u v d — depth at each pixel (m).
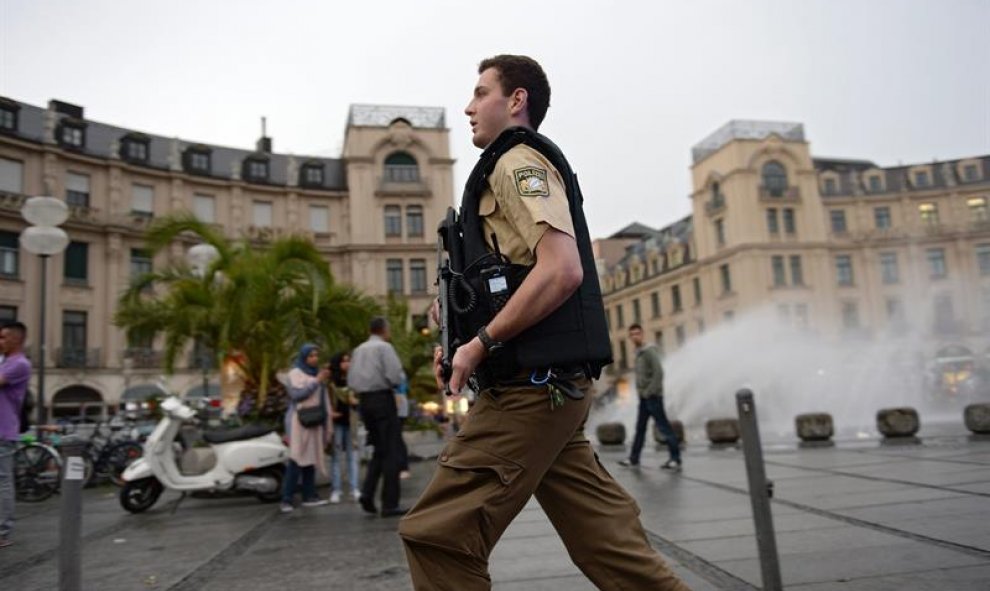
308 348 6.69
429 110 44.44
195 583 3.70
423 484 8.30
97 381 32.69
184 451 7.59
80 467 2.32
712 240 49.53
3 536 5.13
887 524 4.06
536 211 1.57
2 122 32.28
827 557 3.41
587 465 1.85
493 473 1.66
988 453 7.27
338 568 3.91
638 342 8.64
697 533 4.22
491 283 1.65
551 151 1.76
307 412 6.59
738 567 3.35
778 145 47.59
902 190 50.31
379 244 41.25
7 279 30.67
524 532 4.72
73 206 33.22
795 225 47.34
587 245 1.82
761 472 2.77
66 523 2.27
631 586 1.81
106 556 4.56
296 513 6.34
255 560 4.22
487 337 1.58
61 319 32.34
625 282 62.62
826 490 5.51
